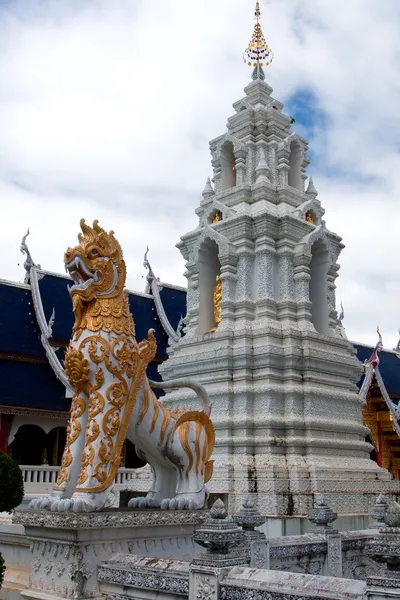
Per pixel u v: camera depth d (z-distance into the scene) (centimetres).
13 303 3161
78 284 1135
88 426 1062
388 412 3338
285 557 1063
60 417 2967
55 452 3034
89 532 934
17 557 1204
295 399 1844
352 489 1777
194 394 1953
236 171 2250
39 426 2961
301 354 1905
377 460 3334
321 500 1207
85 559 929
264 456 1747
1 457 1256
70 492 1061
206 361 1958
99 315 1114
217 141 2330
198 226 2258
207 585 734
